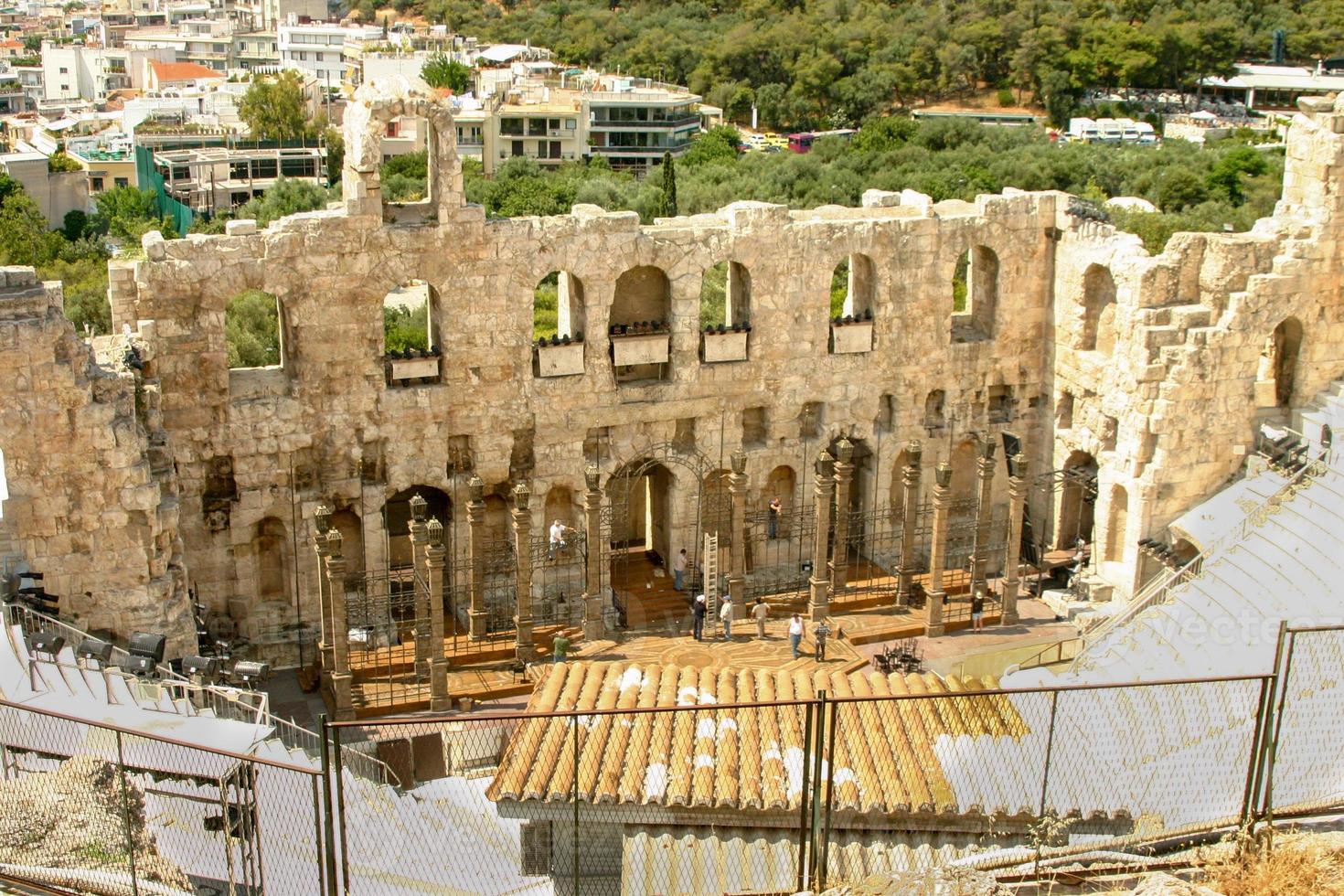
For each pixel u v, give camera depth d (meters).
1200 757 37.62
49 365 42.44
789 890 31.06
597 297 56.22
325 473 54.72
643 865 35.50
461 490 57.00
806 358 60.31
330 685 51.72
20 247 133.38
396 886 33.50
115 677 39.41
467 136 170.62
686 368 58.50
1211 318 57.78
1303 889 27.94
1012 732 40.06
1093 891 28.81
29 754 34.62
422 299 117.50
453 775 45.00
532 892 34.59
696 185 132.50
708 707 27.73
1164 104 198.62
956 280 105.50
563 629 57.12
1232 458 59.25
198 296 51.16
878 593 60.72
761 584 62.06
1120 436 59.66
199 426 52.38
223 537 53.97
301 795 35.72
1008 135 158.25
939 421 63.91
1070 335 62.53
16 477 43.03
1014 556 58.62
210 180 164.12
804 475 62.12
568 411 57.22
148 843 31.16
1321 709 38.59
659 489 61.91
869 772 38.34
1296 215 57.94
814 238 58.75
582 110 175.12
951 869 29.39
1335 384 59.69
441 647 50.97
